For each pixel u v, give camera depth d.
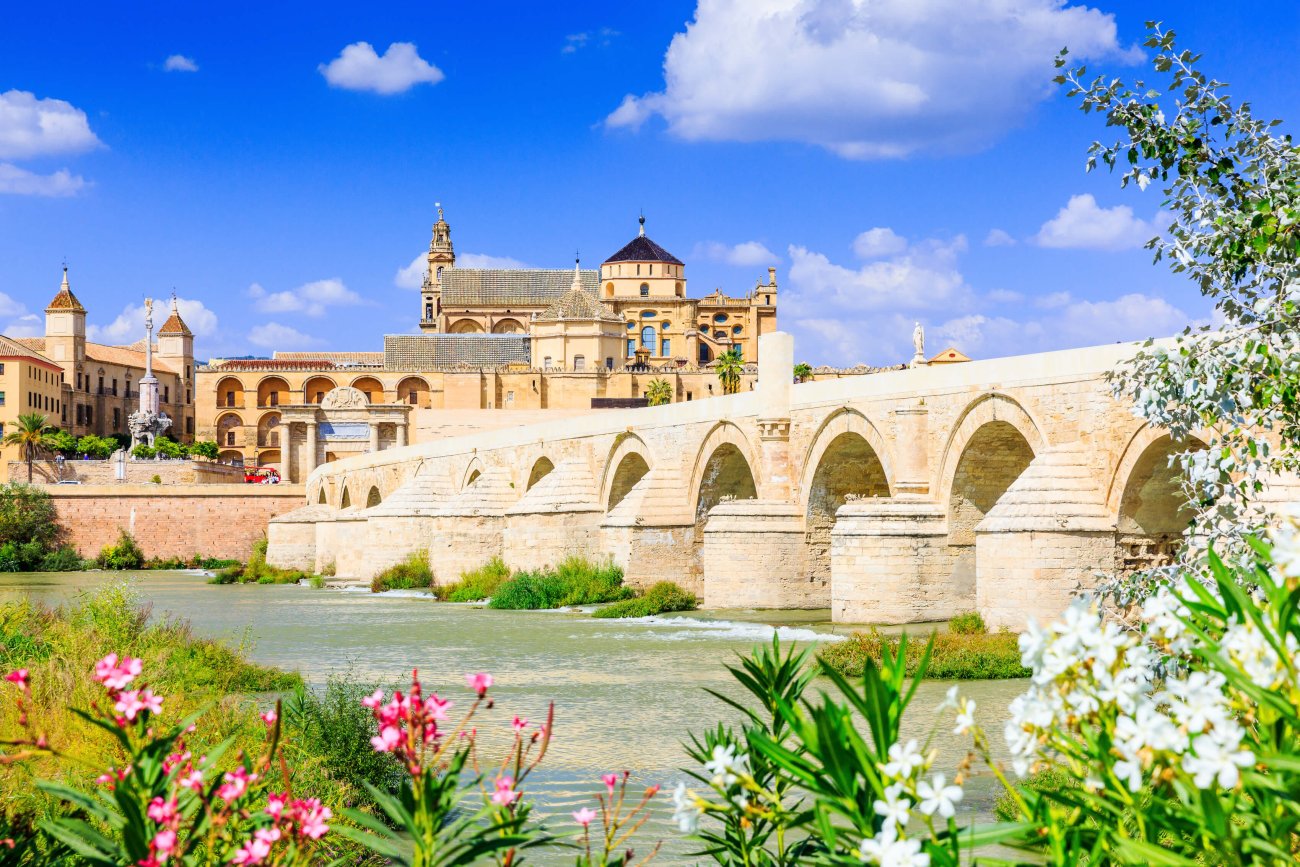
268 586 93.75
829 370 145.88
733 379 149.62
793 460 56.69
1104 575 18.77
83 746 17.92
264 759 10.77
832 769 7.76
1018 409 43.06
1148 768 7.79
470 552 82.00
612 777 10.33
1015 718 7.85
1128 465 38.16
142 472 156.38
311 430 150.38
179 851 8.51
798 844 10.68
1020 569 39.38
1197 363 17.02
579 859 10.31
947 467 46.94
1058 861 7.57
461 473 94.31
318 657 42.59
